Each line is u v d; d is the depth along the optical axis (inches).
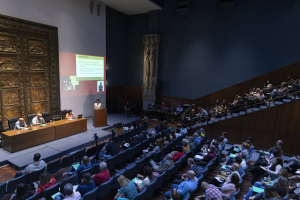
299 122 341.1
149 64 609.6
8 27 334.6
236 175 162.7
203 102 563.5
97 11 510.3
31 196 143.2
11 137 285.1
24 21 354.3
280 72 457.4
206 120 458.3
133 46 667.4
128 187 159.0
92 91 519.2
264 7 462.9
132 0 518.6
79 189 158.1
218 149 270.7
